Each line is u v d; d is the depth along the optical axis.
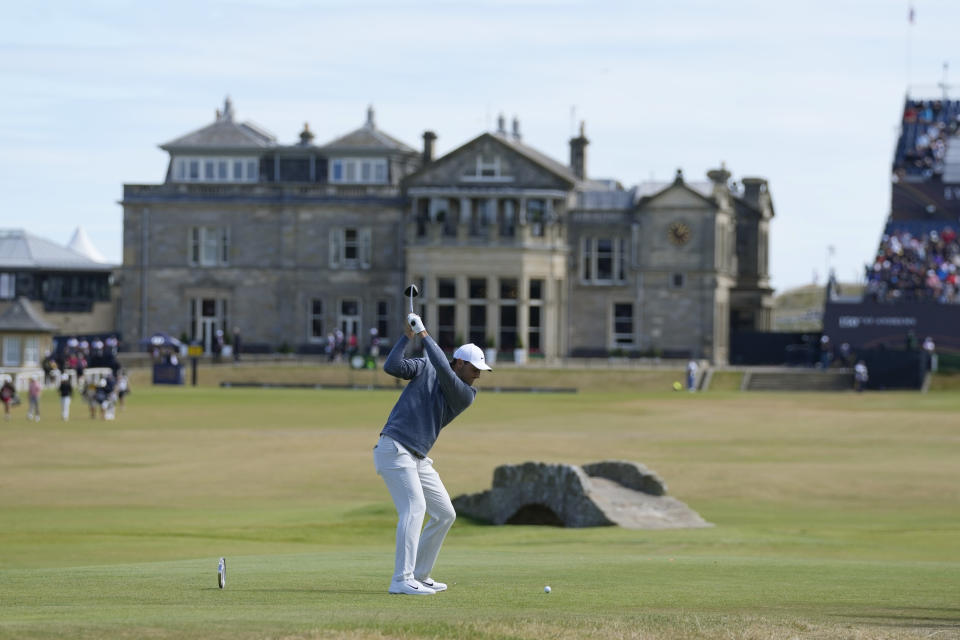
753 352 181.00
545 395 138.00
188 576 26.66
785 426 97.19
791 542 43.09
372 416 103.81
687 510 51.12
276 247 177.50
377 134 186.38
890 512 55.50
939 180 188.00
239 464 70.81
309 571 28.00
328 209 176.62
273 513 53.16
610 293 172.62
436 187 168.00
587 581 26.11
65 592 23.67
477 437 85.81
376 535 46.50
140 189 178.12
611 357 169.62
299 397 128.25
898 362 151.88
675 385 149.50
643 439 85.81
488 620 19.17
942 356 156.62
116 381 115.25
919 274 173.75
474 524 51.81
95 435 86.38
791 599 23.78
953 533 46.66
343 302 177.25
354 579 25.89
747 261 195.62
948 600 24.19
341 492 61.28
